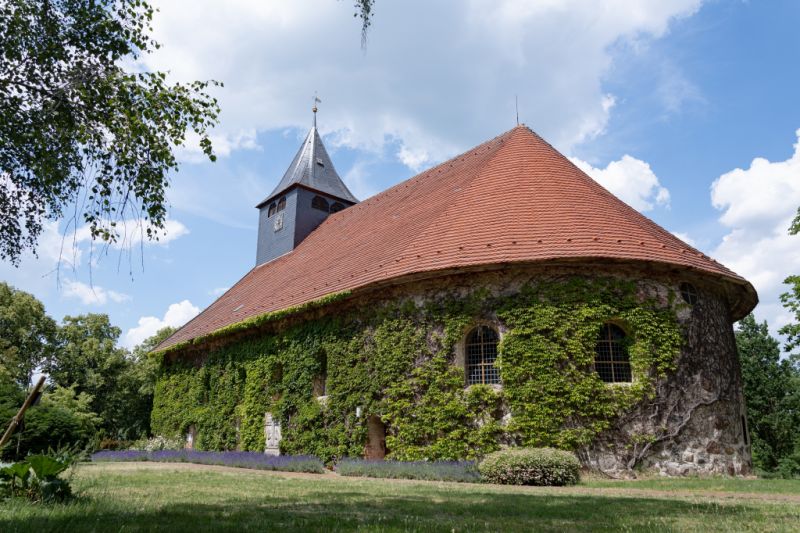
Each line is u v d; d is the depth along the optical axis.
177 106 9.62
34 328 46.78
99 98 9.27
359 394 19.44
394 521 6.89
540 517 7.64
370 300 19.95
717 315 19.33
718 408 18.03
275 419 22.86
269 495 9.96
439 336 18.00
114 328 53.94
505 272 17.77
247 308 27.95
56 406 17.12
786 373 41.91
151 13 9.95
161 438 28.92
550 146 23.97
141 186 9.91
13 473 7.71
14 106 9.30
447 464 15.85
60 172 9.78
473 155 27.00
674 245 19.17
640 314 17.42
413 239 20.28
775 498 11.37
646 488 13.77
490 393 17.03
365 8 9.38
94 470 15.63
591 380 16.69
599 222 18.58
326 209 35.94
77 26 9.65
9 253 10.65
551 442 16.27
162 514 7.21
